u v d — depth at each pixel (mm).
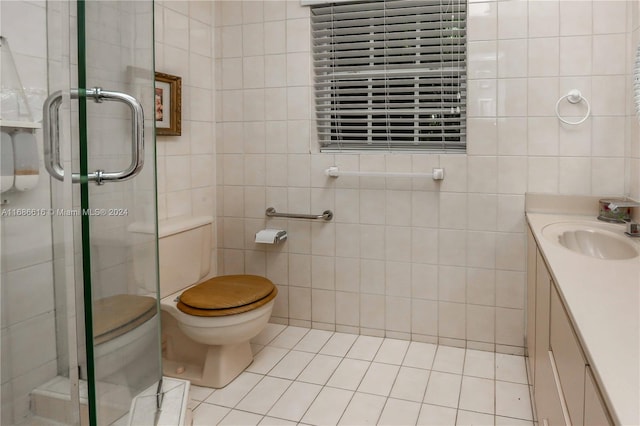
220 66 2971
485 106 2484
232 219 3039
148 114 1363
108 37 1064
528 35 2387
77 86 892
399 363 2477
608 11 2268
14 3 891
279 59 2832
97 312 1024
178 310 2191
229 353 2312
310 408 2070
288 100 2838
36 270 912
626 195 2297
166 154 2611
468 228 2574
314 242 2881
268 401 2133
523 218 2473
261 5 2846
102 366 1075
